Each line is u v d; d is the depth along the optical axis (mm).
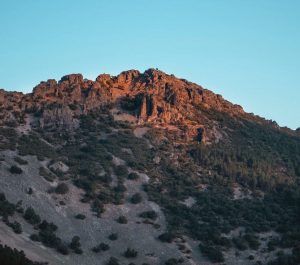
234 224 175875
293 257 159500
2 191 163125
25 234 149875
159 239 165000
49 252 147250
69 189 174125
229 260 161375
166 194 184375
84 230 161625
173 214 176875
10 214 154250
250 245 167500
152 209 176250
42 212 161875
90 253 154375
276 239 170000
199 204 182750
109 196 176125
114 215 170000
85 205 170625
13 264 124000
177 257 159250
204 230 171500
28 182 170125
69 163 185625
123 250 158375
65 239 156250
